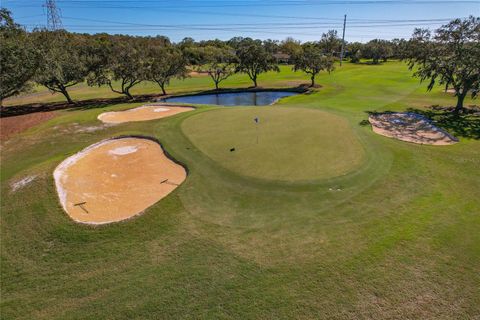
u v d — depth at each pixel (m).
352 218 11.16
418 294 7.99
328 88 45.81
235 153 16.94
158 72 45.72
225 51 93.19
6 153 20.56
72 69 39.50
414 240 9.94
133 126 24.28
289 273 8.83
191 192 13.24
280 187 13.27
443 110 27.77
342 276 8.64
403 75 53.94
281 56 108.38
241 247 9.93
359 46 115.25
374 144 18.11
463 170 14.84
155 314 7.79
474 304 7.67
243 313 7.69
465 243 9.76
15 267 9.68
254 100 43.59
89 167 16.81
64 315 7.91
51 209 12.48
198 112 27.67
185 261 9.48
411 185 13.40
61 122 27.09
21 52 31.83
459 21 24.28
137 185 14.63
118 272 9.22
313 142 18.16
